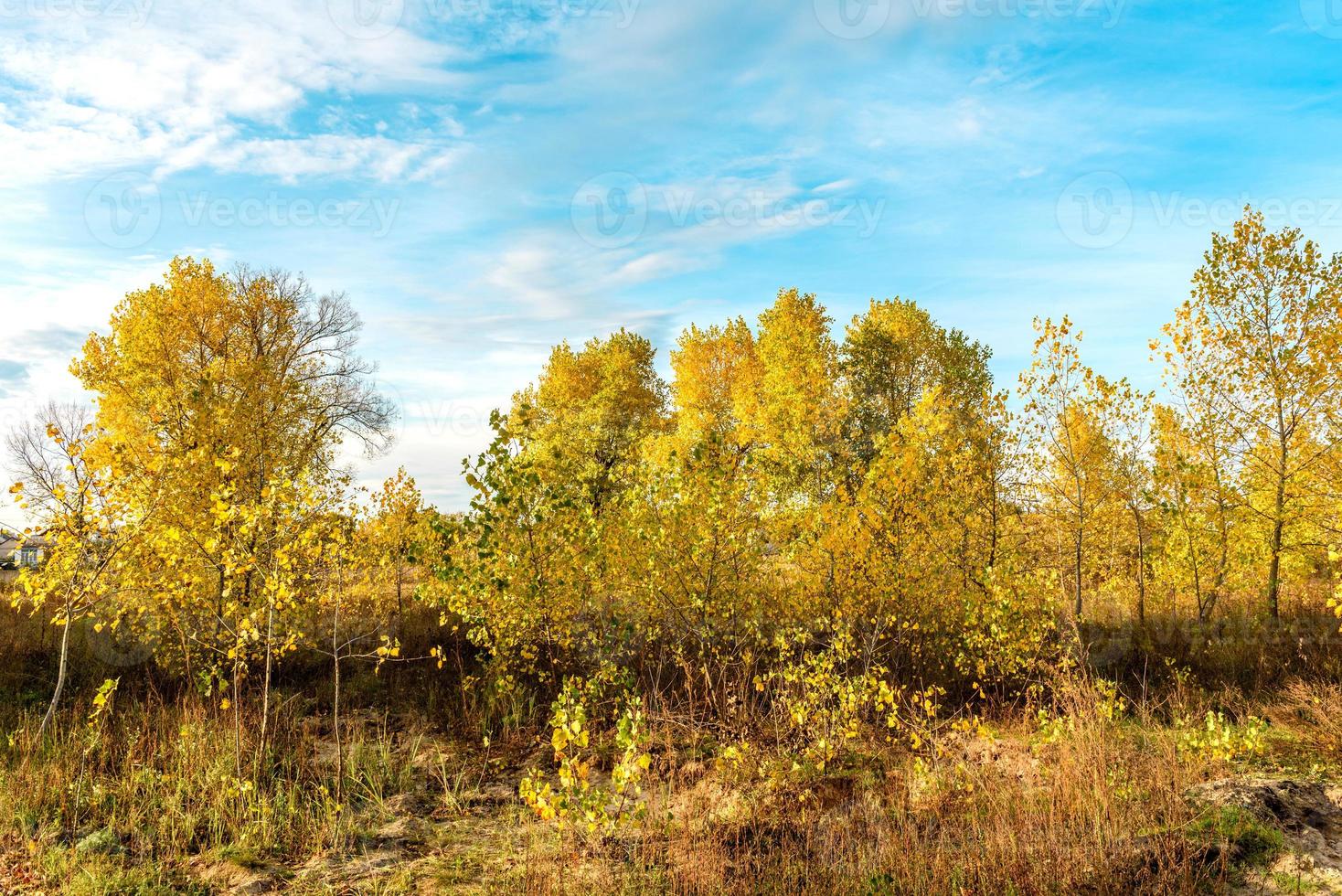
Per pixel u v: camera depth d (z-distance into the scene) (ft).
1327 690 25.72
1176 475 41.63
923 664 32.96
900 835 16.83
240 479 33.83
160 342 53.36
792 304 84.43
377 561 43.04
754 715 25.93
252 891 15.90
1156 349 42.22
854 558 34.22
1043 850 14.82
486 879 16.10
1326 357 36.63
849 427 70.38
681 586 31.40
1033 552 42.04
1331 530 36.63
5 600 40.98
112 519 25.18
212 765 21.77
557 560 30.71
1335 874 14.01
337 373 61.82
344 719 28.58
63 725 25.66
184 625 31.78
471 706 29.76
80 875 16.16
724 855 16.47
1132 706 27.53
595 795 15.99
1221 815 16.43
